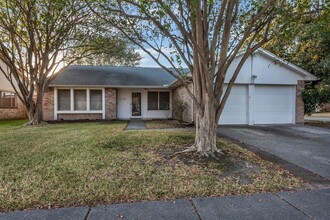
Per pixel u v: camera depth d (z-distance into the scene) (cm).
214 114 534
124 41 1239
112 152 549
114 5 521
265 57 1177
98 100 1545
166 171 418
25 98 1238
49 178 382
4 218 262
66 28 1140
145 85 1533
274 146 654
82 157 505
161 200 310
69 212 277
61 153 542
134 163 462
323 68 1193
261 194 331
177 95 1527
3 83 1597
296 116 1232
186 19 493
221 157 506
